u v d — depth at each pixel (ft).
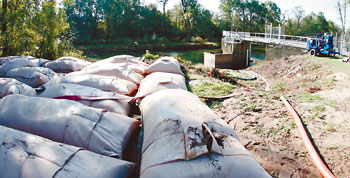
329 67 41.45
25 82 20.95
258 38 89.20
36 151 9.46
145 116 13.76
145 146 11.07
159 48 153.69
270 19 207.10
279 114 18.95
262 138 15.72
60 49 45.68
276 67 54.44
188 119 10.98
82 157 9.91
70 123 12.09
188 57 120.88
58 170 8.89
